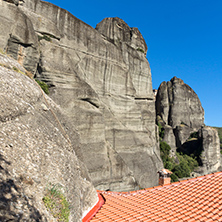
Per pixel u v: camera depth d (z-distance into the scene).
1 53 12.28
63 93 28.44
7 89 9.13
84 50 36.47
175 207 11.72
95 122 31.36
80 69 34.84
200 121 78.88
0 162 6.38
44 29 30.45
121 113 40.81
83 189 11.41
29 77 12.86
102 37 42.56
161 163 48.19
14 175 6.48
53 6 33.31
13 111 8.66
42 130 9.78
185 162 62.78
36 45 27.11
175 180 50.81
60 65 29.80
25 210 5.84
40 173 7.59
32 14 29.88
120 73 42.00
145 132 44.59
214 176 14.35
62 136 11.32
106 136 36.25
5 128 7.80
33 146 8.40
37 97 11.31
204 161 62.19
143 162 40.03
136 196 14.26
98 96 35.12
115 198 14.41
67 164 9.64
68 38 34.44
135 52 50.66
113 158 33.75
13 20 24.66
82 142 28.89
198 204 11.48
